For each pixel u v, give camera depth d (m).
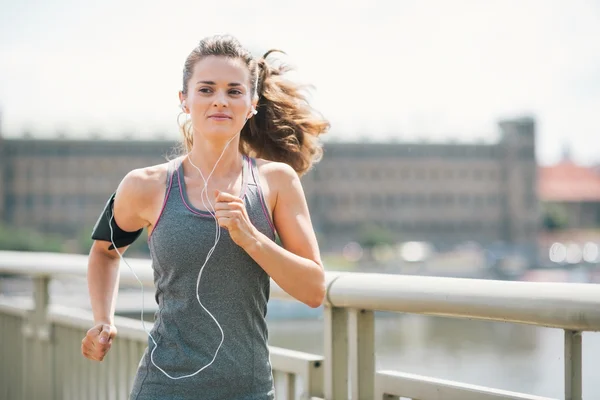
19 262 2.96
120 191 1.59
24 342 3.08
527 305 1.41
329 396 1.84
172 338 1.51
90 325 2.64
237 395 1.50
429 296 1.57
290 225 1.57
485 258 81.25
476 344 15.30
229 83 1.54
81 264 2.69
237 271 1.50
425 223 91.19
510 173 92.69
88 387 2.70
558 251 91.81
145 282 2.29
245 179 1.55
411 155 91.19
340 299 1.78
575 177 121.69
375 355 1.80
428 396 1.65
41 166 83.94
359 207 89.81
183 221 1.51
